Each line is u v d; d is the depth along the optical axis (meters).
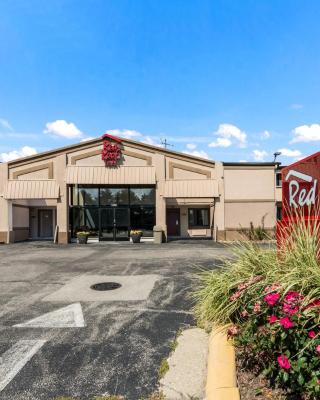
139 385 3.87
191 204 30.39
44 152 26.06
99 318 6.23
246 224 26.08
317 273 3.91
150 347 4.89
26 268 12.30
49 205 30.38
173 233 31.52
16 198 25.75
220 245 22.42
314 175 5.36
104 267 12.27
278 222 6.11
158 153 26.39
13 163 26.14
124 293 8.11
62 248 21.16
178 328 5.64
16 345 5.03
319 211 5.19
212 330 4.96
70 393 3.73
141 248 20.58
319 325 3.24
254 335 3.72
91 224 27.16
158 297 7.67
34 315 6.48
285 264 4.70
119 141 26.27
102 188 27.38
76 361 4.49
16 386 3.89
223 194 26.16
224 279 5.36
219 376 3.73
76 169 26.11
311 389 2.89
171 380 3.93
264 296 4.12
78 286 8.98
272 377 3.45
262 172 26.41
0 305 7.24
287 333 3.20
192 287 8.48
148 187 27.53
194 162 26.44
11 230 25.97
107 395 3.68
